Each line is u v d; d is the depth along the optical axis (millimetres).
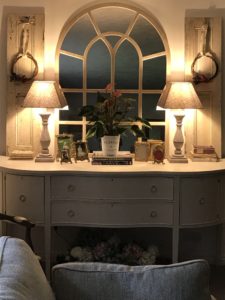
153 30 3920
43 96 3689
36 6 3854
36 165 3576
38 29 3859
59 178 3420
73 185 3422
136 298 1739
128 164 3627
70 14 3879
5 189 3523
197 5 3855
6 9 3850
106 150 3664
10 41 3859
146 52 3943
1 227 3865
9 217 3014
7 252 1808
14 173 3455
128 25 3922
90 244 3820
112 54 3949
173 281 1754
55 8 3863
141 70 3963
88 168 3469
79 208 3441
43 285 1710
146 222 3451
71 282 1772
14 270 1655
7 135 3910
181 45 3898
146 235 4000
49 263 3484
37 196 3438
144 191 3426
